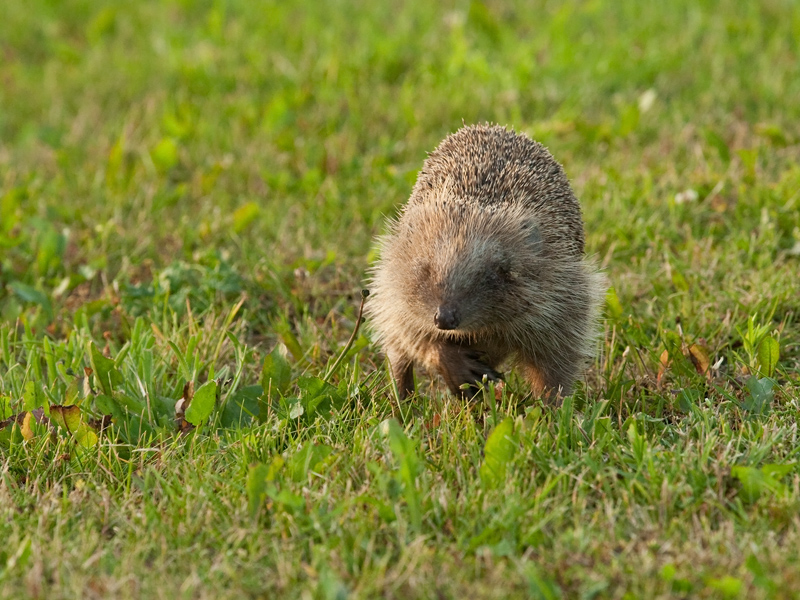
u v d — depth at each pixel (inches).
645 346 400.5
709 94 675.4
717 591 255.8
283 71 757.9
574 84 709.9
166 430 352.2
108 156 644.1
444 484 305.6
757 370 378.0
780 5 809.5
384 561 266.7
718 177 545.0
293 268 485.7
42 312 459.2
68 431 344.2
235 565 277.7
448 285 352.2
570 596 262.5
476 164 401.7
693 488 302.4
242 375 398.3
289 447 330.6
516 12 860.0
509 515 286.2
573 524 294.4
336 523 288.0
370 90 722.2
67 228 532.1
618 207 526.3
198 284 472.1
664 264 479.5
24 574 274.1
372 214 542.6
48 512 301.0
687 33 773.3
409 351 387.2
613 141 621.6
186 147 656.4
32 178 618.8
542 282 373.1
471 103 684.1
